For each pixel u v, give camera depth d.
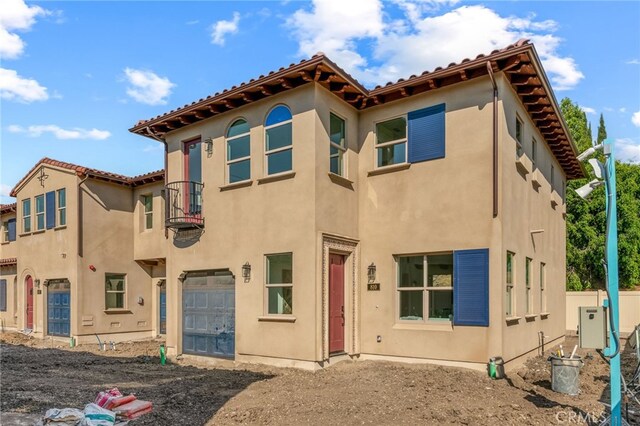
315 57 10.22
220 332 12.58
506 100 10.55
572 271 26.88
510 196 10.67
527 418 7.03
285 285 11.27
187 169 14.04
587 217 26.34
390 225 11.70
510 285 10.96
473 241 10.34
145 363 13.14
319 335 10.62
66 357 14.49
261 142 11.98
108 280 18.83
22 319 20.89
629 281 26.70
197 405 7.84
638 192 28.55
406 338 11.09
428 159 11.20
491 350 9.86
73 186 18.19
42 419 6.64
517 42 9.66
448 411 7.17
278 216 11.45
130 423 6.82
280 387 8.94
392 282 11.53
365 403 7.54
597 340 6.46
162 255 18.41
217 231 12.77
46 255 19.44
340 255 11.80
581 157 6.68
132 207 19.80
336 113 11.79
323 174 11.11
